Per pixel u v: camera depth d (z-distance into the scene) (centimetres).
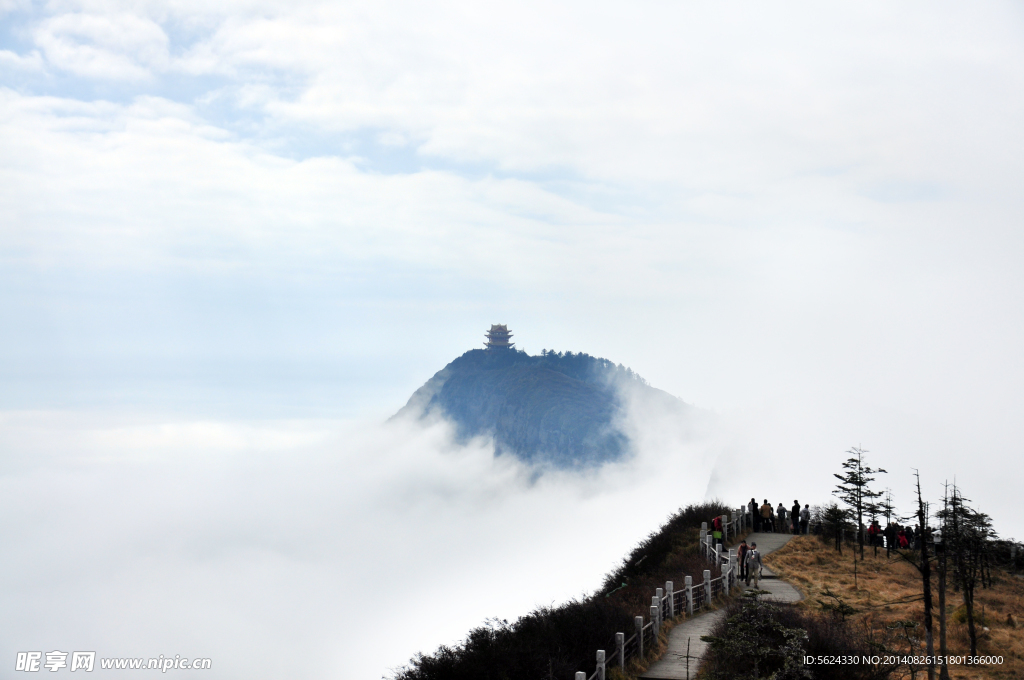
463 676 1761
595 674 1734
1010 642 2130
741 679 1645
